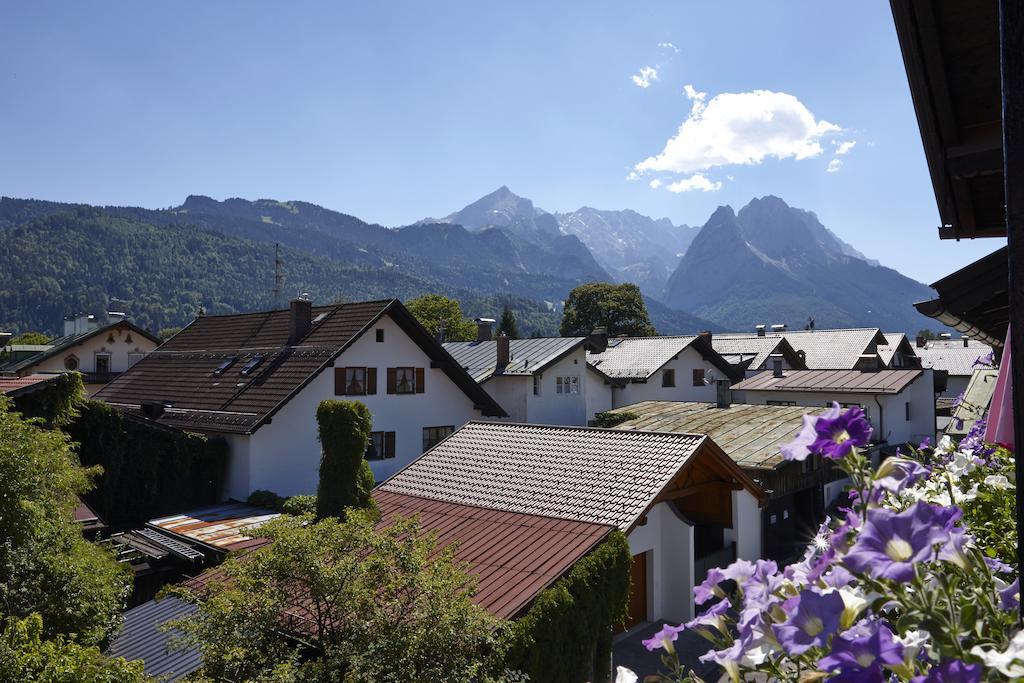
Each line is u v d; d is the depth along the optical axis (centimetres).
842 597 140
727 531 1772
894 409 3136
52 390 1828
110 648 1109
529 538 1327
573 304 7425
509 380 3619
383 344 2717
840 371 3444
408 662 834
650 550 1585
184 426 2541
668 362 4194
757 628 156
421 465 1817
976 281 496
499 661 930
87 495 2105
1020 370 182
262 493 2272
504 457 1731
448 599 896
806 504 2273
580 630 1141
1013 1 189
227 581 1040
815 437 166
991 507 293
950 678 121
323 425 1558
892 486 157
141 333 5062
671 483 1462
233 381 2755
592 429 1753
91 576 1007
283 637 938
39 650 661
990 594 148
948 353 5497
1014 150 187
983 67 369
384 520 1552
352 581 905
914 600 135
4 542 909
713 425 2444
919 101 395
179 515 2166
